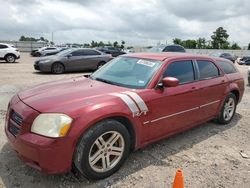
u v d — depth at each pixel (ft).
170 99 13.87
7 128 11.76
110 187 11.10
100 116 10.77
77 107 10.66
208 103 16.97
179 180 9.41
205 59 17.42
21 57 106.01
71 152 10.32
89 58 50.62
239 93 20.20
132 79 13.94
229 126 19.27
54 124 10.14
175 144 15.57
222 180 12.03
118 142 11.89
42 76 42.98
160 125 13.67
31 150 10.09
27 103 11.35
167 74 14.25
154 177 11.96
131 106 12.01
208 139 16.60
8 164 12.41
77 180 11.42
